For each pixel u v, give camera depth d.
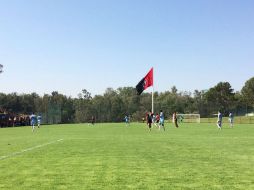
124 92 184.62
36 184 11.35
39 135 38.53
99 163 15.77
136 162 16.02
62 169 14.19
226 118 102.56
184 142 27.02
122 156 18.28
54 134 40.34
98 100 140.88
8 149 22.34
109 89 175.25
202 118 105.50
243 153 19.30
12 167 14.77
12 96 143.75
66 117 125.94
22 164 15.62
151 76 65.62
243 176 12.45
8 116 77.56
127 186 10.95
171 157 17.73
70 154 19.34
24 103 144.75
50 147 23.59
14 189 10.66
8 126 75.75
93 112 129.38
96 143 26.64
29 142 28.12
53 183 11.48
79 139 31.20
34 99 146.50
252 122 90.69
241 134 37.62
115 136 35.31
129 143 26.42
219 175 12.65
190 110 130.00
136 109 137.38
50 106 109.75
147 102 148.75
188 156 18.09
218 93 156.62
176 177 12.34
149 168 14.30
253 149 21.36
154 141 28.22
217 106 107.94
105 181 11.73
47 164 15.58
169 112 124.62
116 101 136.00
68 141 28.89
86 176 12.64
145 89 66.25
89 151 20.81
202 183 11.30
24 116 84.81
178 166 14.77
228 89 158.50
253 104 153.25
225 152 19.83
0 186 11.07
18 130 53.84
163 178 12.18
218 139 30.06
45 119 106.56
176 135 36.38
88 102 139.12
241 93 159.62
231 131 44.50
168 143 26.16
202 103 109.06
